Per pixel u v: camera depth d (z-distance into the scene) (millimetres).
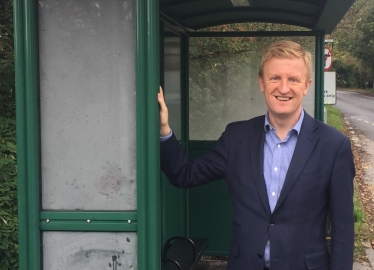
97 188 2344
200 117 4770
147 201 2287
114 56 2312
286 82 2229
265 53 2324
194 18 4332
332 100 8375
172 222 4105
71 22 2324
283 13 4258
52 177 2355
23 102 2299
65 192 2354
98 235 2334
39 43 2340
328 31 4625
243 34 4617
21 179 2303
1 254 4117
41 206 2357
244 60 4707
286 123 2307
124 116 2318
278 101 2252
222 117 4758
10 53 5246
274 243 2217
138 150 2271
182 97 4625
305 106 4664
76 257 2342
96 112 2330
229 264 2361
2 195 4129
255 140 2367
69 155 2348
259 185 2281
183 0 3682
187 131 4703
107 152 2332
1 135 4594
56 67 2340
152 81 2264
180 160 2518
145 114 2275
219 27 6719
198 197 4781
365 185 10438
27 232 2318
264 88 2330
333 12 3727
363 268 5406
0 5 5535
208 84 4742
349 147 2289
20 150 2297
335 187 2250
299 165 2236
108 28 2309
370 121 23750
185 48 4648
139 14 2256
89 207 2348
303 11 4121
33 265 2316
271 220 2242
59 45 2334
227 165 2438
